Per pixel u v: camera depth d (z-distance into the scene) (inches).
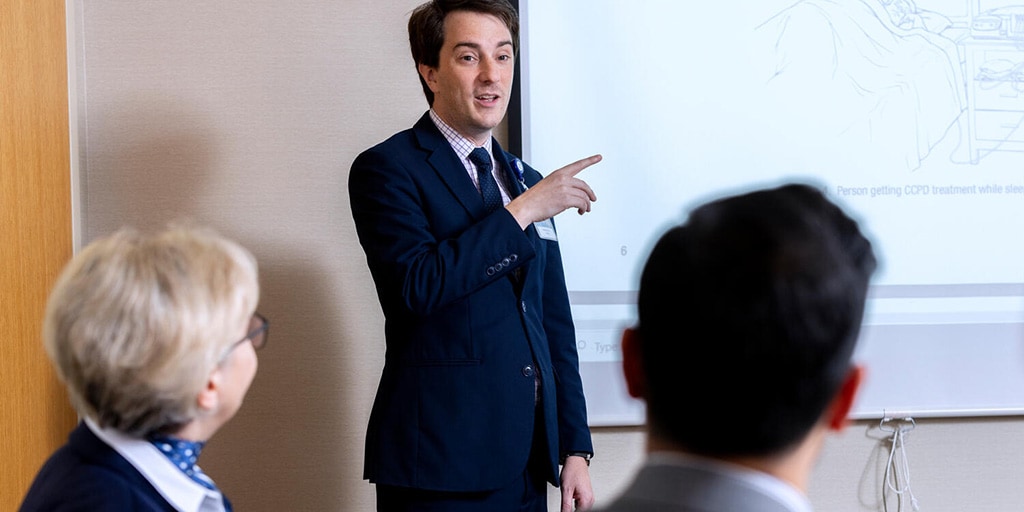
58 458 43.7
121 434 43.0
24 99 87.7
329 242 102.1
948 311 104.7
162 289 41.2
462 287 73.0
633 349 27.8
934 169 104.3
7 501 83.7
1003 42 104.6
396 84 102.0
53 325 41.7
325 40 101.4
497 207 80.0
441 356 75.7
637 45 101.6
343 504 102.7
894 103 103.8
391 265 74.4
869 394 104.6
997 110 104.7
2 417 82.8
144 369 40.6
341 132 101.8
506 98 81.0
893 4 103.5
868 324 104.2
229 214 101.3
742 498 24.6
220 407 44.6
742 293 25.2
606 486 103.9
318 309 102.1
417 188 77.6
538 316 81.6
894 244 104.3
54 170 94.1
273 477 101.9
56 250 94.5
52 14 94.4
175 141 100.5
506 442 75.4
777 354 24.9
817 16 103.0
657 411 26.5
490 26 79.6
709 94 102.3
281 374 101.9
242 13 100.8
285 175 101.5
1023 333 105.3
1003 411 105.0
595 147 101.4
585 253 101.7
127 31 100.1
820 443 27.0
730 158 102.7
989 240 104.8
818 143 103.3
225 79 100.8
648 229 102.0
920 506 106.3
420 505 75.0
